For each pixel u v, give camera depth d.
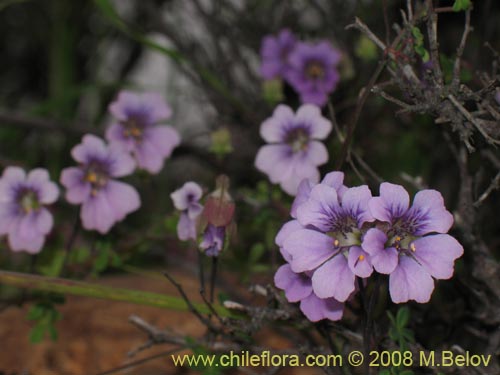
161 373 0.27
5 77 0.50
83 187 0.26
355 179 0.28
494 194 0.31
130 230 0.33
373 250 0.18
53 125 0.35
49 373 0.27
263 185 0.30
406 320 0.21
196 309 0.23
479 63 0.28
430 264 0.19
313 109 0.25
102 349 0.28
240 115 0.37
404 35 0.22
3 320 0.30
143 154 0.28
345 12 0.36
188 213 0.23
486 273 0.23
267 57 0.34
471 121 0.20
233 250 0.28
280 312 0.22
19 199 0.25
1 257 0.30
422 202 0.19
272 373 0.23
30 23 0.46
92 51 0.45
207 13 0.37
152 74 0.47
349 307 0.23
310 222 0.19
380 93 0.21
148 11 0.39
